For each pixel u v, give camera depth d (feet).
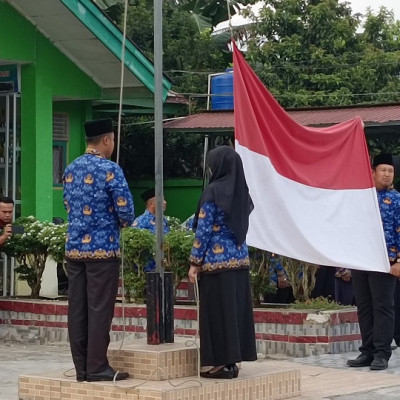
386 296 28.76
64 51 43.19
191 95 54.70
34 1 40.01
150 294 23.99
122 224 22.84
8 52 40.52
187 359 23.08
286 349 31.40
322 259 28.14
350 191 28.99
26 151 42.11
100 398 22.12
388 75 64.69
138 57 43.37
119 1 59.52
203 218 22.54
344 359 30.48
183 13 63.57
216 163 23.03
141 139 59.06
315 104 62.18
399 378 27.20
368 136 47.34
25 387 23.62
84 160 23.07
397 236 28.96
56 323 34.83
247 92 27.86
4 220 35.09
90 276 22.54
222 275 22.39
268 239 27.58
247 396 22.98
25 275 36.86
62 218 45.88
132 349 23.02
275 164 28.07
